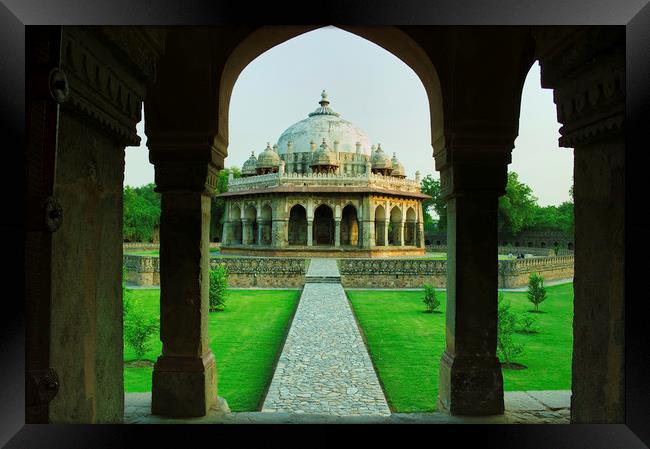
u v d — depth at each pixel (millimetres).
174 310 5504
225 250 40000
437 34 5477
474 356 5402
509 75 5285
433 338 13500
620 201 3340
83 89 2840
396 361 11000
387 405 7336
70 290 2867
